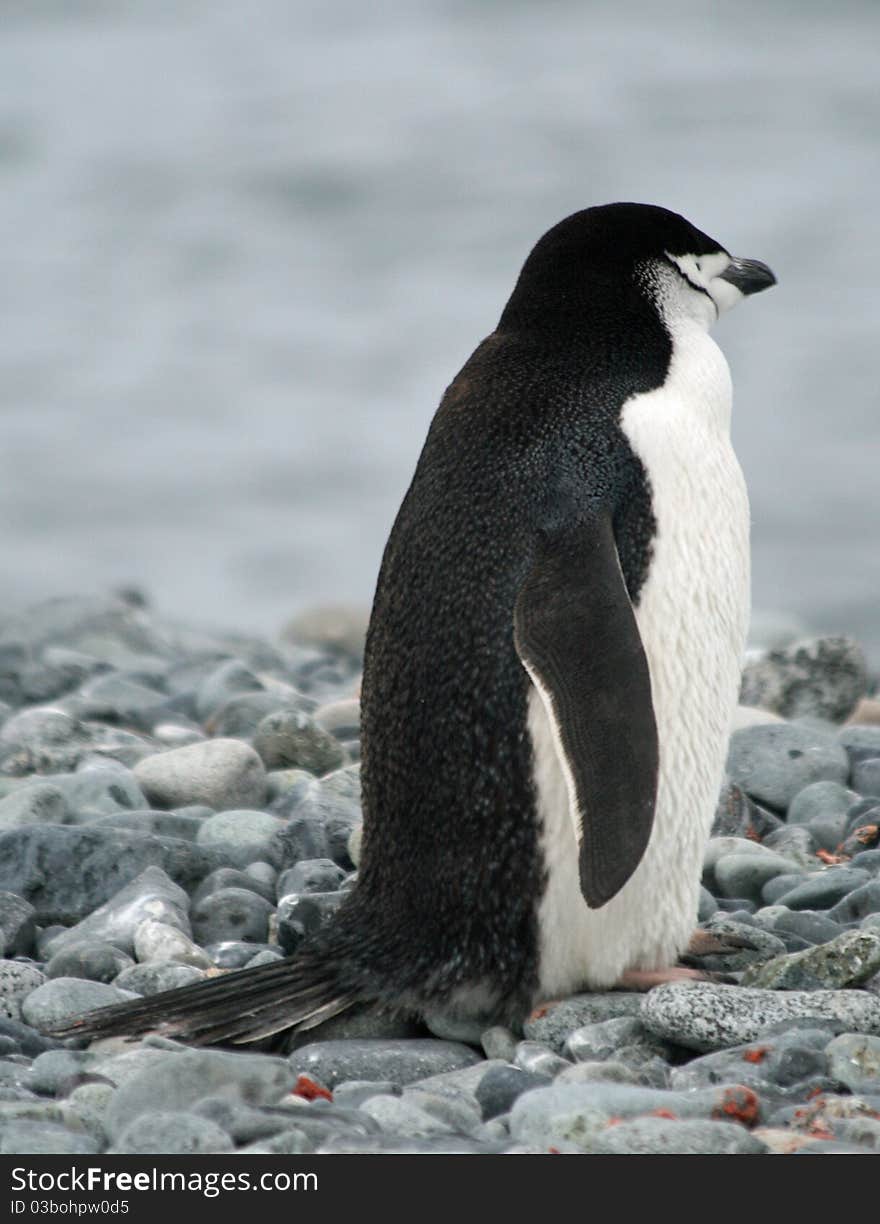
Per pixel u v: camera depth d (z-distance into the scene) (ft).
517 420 47.47
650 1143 35.91
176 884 55.72
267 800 69.67
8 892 54.24
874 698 103.09
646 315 49.65
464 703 45.24
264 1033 44.83
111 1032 44.37
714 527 47.55
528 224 338.13
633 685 43.32
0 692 97.19
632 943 47.34
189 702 92.07
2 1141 36.22
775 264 298.35
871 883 54.60
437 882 45.91
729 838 61.26
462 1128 39.22
